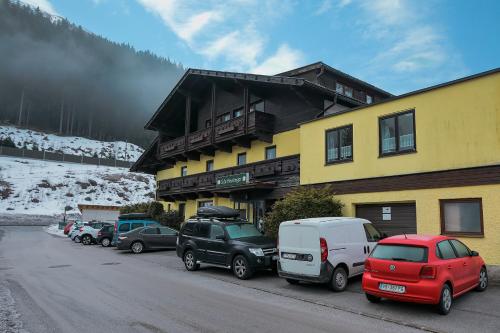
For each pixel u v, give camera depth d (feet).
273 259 40.63
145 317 24.30
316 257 32.35
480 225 37.35
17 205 224.94
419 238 26.94
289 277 34.24
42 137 446.19
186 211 94.79
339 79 80.74
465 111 39.19
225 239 42.34
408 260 25.49
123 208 121.60
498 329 21.88
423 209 41.68
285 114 67.31
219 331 21.48
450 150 40.01
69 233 115.75
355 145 49.67
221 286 35.50
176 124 104.22
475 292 30.94
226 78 77.00
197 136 83.46
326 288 34.14
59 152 386.11
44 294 31.45
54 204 237.86
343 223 34.78
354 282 36.55
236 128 71.31
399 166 44.50
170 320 23.63
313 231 32.94
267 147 70.03
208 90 91.66
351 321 23.58
